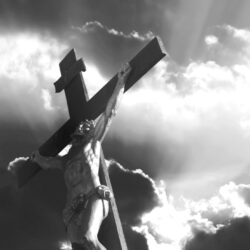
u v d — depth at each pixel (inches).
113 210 287.7
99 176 298.8
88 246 268.1
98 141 302.7
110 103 307.9
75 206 277.3
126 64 314.5
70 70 346.3
